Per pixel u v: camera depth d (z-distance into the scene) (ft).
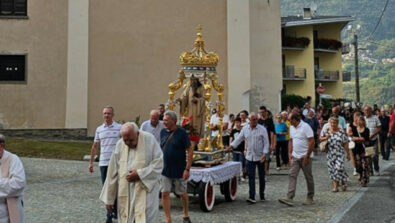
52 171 46.34
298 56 151.74
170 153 24.30
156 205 17.99
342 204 30.89
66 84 77.61
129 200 18.01
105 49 78.69
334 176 36.24
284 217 26.91
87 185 38.32
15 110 76.69
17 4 77.77
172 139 24.43
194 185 29.09
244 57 79.05
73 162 53.98
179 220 26.20
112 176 18.53
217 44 79.61
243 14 79.46
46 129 76.84
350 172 48.42
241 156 42.32
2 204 15.85
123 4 79.30
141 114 78.79
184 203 25.18
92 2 78.64
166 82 79.20
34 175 43.57
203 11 79.82
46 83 77.30
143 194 17.72
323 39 157.28
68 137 76.95
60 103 77.36
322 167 52.47
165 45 79.51
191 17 79.71
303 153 31.17
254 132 32.19
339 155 36.37
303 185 40.04
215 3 79.92
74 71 77.46
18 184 15.83
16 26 77.46
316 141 63.21
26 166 49.14
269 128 45.60
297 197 34.12
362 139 39.06
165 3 79.77
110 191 18.47
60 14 78.07
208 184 28.81
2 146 16.06
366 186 39.04
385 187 38.42
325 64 162.50
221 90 34.12
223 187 32.42
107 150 25.94
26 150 60.70
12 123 76.48
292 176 31.42
